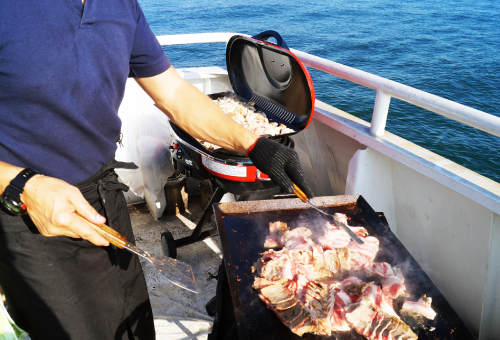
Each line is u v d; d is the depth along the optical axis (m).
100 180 1.13
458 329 1.03
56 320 1.14
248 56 2.05
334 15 34.16
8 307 1.21
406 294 1.12
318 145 2.21
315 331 0.99
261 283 1.12
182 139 1.78
